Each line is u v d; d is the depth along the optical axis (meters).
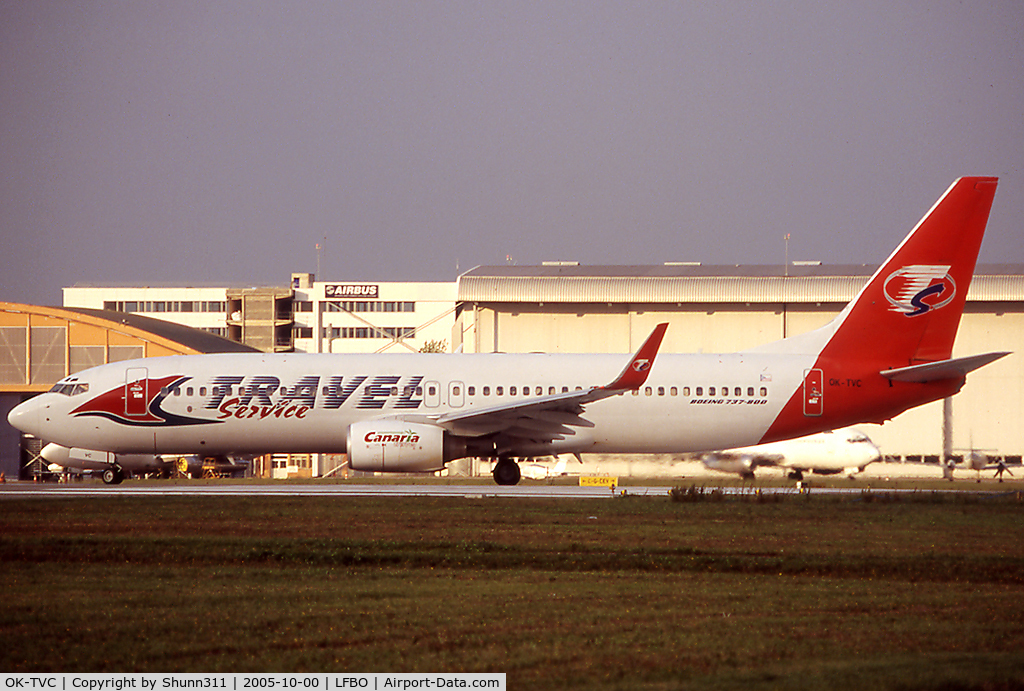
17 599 63.28
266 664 49.16
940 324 152.38
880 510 118.75
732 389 151.25
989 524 106.94
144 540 89.25
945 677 46.47
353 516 109.69
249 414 149.00
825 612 60.84
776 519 109.00
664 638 53.97
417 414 148.75
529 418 146.12
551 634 54.72
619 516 110.56
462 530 98.69
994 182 150.38
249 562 80.19
